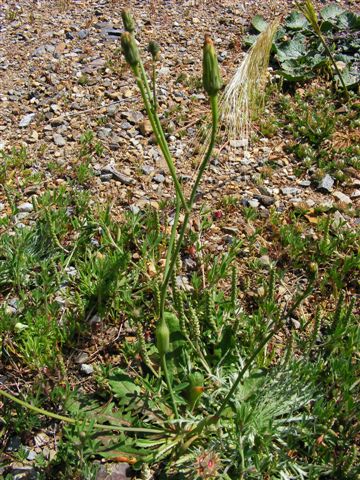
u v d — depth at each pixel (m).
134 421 0.34
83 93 0.63
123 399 0.34
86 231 0.46
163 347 0.31
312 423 0.33
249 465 0.31
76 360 0.38
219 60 0.67
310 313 0.41
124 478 0.32
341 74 0.63
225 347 0.37
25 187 0.52
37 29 0.75
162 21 0.75
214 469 0.30
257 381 0.35
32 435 0.34
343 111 0.59
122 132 0.58
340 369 0.34
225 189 0.52
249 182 0.52
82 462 0.31
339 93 0.61
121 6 0.79
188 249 0.45
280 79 0.62
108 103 0.62
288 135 0.57
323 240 0.44
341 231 0.46
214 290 0.40
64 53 0.70
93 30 0.74
